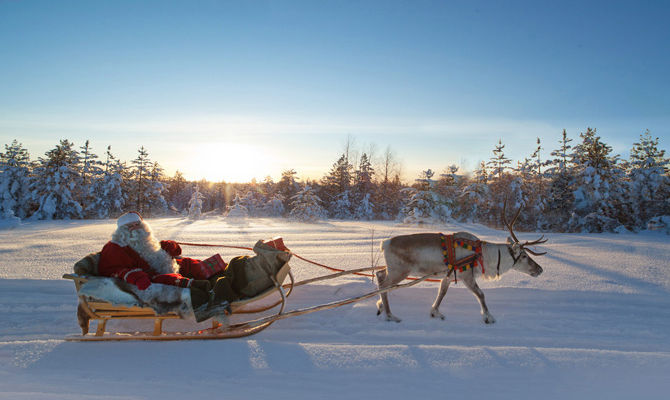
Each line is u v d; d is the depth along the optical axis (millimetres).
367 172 49844
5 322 5414
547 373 3859
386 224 27219
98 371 3809
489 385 3607
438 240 5828
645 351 4762
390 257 5930
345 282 7320
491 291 6887
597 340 5102
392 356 4188
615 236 18797
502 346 4875
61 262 9164
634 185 29359
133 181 45906
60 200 35562
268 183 56094
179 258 5602
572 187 30875
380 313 5996
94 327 5328
